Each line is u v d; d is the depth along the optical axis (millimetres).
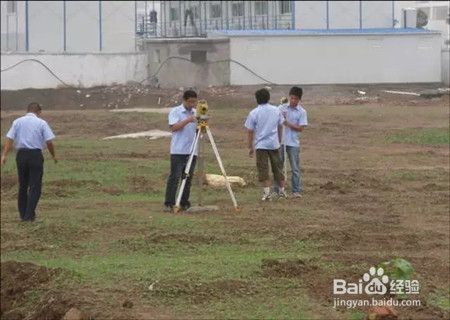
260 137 41250
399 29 127938
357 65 121750
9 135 37438
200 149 38844
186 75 121500
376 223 35875
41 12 137250
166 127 85688
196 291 24219
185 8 156125
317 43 120750
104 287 25094
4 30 145000
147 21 145750
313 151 65500
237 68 119625
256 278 25531
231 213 38219
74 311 22953
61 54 123438
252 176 50750
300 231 33656
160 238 32406
